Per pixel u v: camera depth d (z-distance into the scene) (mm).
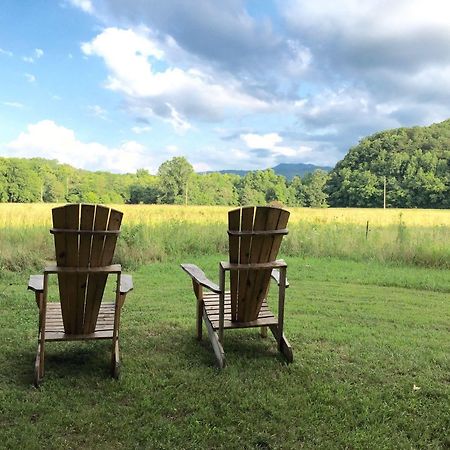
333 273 8508
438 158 65938
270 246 3740
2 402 2943
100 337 3539
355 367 3711
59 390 3168
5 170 53125
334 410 2932
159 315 5242
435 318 5434
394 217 22562
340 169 76250
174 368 3623
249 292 3828
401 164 66562
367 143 75688
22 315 5133
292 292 6859
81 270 3252
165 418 2807
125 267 8734
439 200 60812
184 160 69250
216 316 4062
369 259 10078
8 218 13383
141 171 74438
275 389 3246
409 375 3578
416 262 9656
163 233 11352
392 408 2965
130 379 3352
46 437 2568
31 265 8422
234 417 2822
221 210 21625
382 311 5750
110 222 3270
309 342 4391
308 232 12328
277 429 2688
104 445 2504
